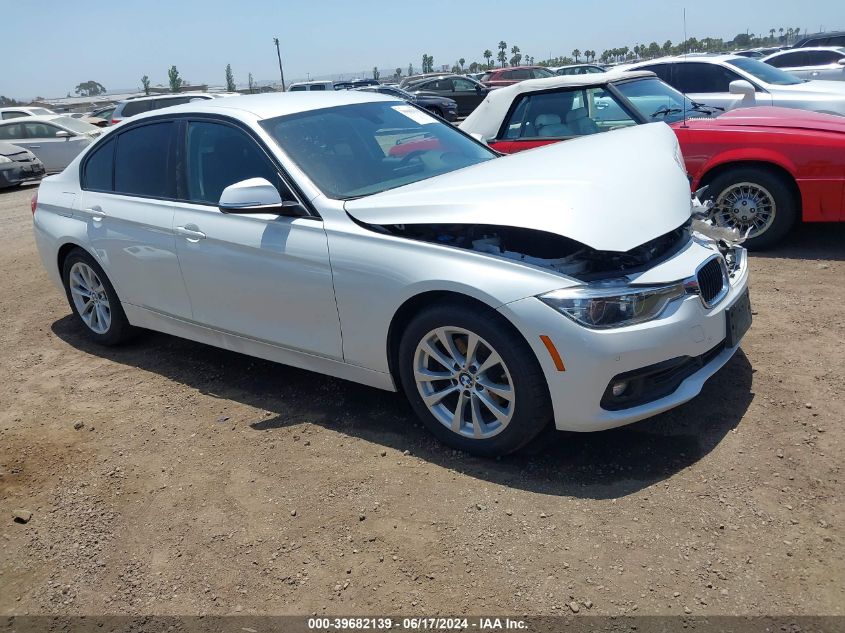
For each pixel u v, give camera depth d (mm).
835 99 7633
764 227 5898
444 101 23453
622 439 3277
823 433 3174
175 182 4199
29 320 5891
